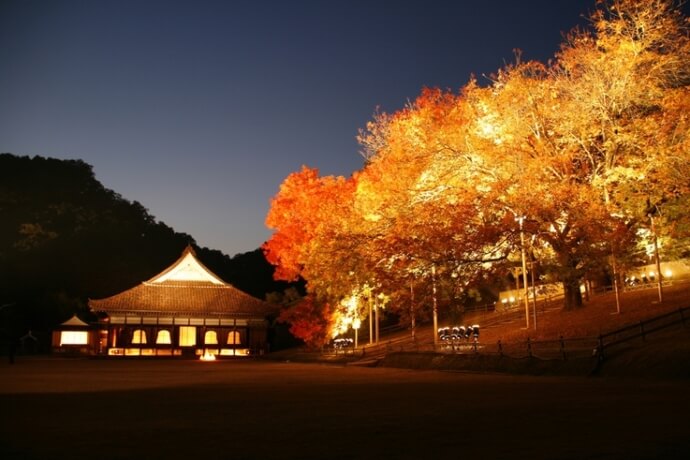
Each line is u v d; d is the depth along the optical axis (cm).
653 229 3259
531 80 3244
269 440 1002
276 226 5562
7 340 8444
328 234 3662
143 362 5203
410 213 3288
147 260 11469
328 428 1127
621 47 3070
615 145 3116
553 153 3244
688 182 2956
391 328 6069
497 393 1752
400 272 3238
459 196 3177
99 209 12562
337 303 4875
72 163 13925
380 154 3834
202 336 6656
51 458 859
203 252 12075
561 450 870
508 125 3253
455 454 860
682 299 3297
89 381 2619
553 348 2927
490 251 3266
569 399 1530
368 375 2881
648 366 2186
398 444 948
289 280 5594
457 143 3312
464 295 3322
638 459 803
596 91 3152
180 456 873
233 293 6962
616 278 3394
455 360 3122
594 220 2958
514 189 3152
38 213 11850
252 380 2606
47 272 9906
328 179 5369
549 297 4653
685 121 2966
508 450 880
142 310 6494
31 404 1622
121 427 1168
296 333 5459
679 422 1117
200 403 1622
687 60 3078
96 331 7344
